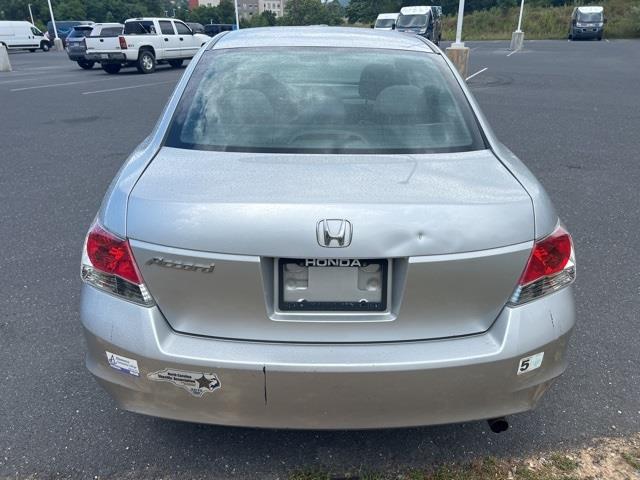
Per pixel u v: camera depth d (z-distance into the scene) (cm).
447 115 256
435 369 190
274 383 190
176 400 200
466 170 218
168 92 1507
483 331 198
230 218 185
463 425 262
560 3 5938
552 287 205
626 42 3769
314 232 182
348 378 189
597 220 524
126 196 202
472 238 187
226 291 189
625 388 289
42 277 410
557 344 205
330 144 236
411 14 3009
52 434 255
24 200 582
